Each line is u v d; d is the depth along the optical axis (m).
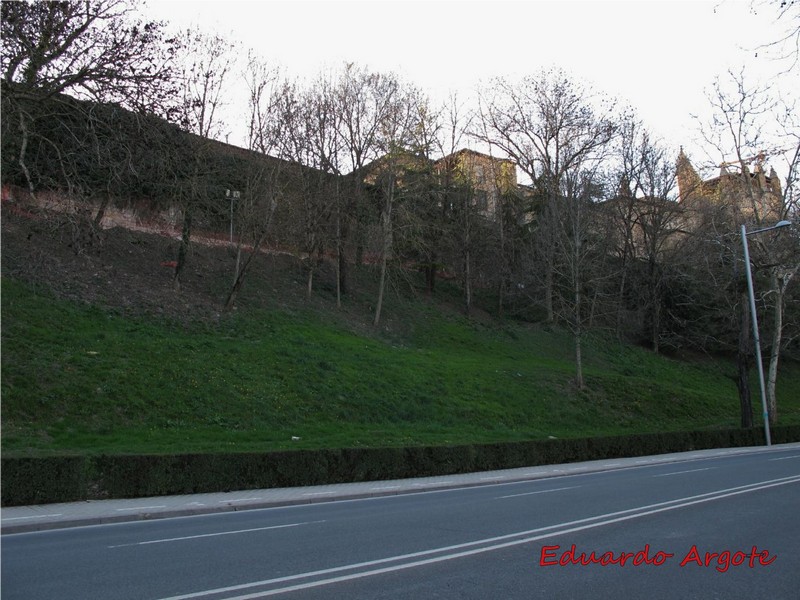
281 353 27.19
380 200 40.91
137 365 21.67
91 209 20.22
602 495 14.23
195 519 12.16
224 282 33.44
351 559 8.01
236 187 35.09
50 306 23.52
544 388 34.12
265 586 6.72
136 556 8.36
